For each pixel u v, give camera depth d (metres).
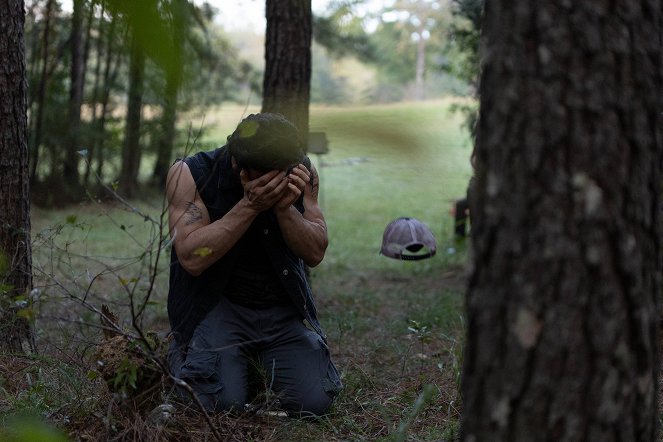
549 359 1.61
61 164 14.54
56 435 0.74
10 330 3.73
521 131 1.59
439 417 3.27
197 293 3.38
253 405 3.31
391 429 2.98
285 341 3.40
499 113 1.61
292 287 3.41
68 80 15.84
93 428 2.69
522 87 1.58
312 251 3.39
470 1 8.16
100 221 12.32
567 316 1.59
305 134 5.50
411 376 3.95
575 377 1.61
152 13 0.70
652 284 1.67
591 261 1.57
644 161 1.60
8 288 2.75
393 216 15.11
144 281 7.24
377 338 5.02
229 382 3.22
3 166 3.77
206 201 3.35
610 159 1.56
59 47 13.93
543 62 1.56
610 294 1.59
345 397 3.51
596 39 1.55
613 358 1.61
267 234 3.36
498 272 1.64
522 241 1.60
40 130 14.14
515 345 1.63
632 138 1.58
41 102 14.07
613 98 1.56
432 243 3.72
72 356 3.43
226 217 3.20
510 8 1.59
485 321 1.67
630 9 1.57
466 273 1.74
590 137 1.56
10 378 3.42
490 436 1.68
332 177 20.50
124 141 15.43
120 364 2.68
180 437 2.76
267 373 3.37
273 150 2.95
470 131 7.53
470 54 9.02
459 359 3.74
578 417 1.62
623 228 1.58
